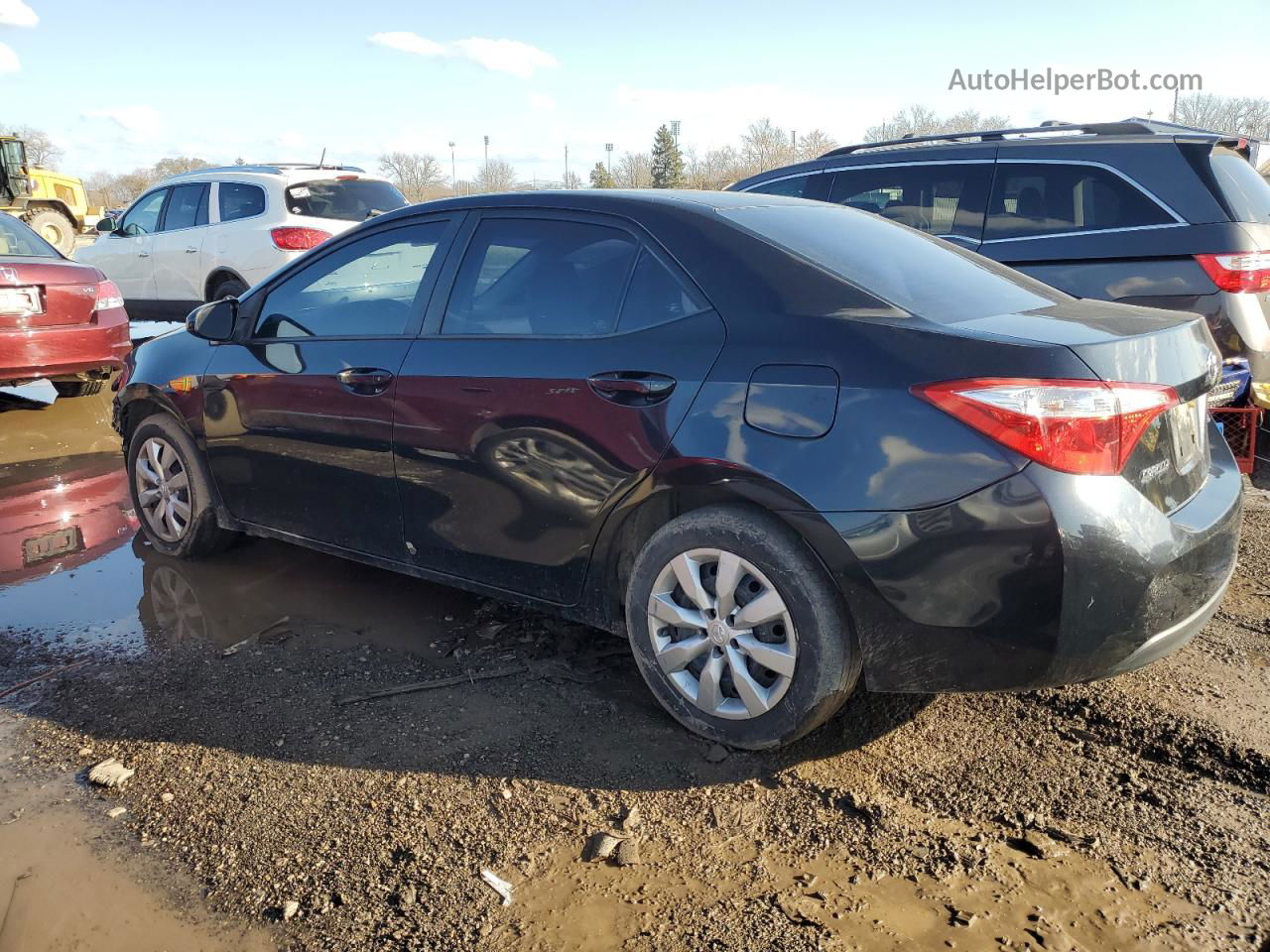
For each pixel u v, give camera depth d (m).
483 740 2.97
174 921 2.26
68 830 2.59
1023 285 3.33
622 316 3.04
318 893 2.33
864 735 2.95
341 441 3.66
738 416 2.71
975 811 2.58
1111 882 2.32
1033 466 2.39
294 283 4.01
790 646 2.71
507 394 3.16
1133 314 2.93
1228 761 2.75
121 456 6.44
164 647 3.65
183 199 11.12
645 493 2.88
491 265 3.40
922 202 6.32
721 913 2.25
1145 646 2.54
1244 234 5.19
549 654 3.52
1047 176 5.82
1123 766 2.76
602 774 2.78
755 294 2.83
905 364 2.53
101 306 7.43
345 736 3.01
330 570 4.39
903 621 2.54
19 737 3.05
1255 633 3.55
